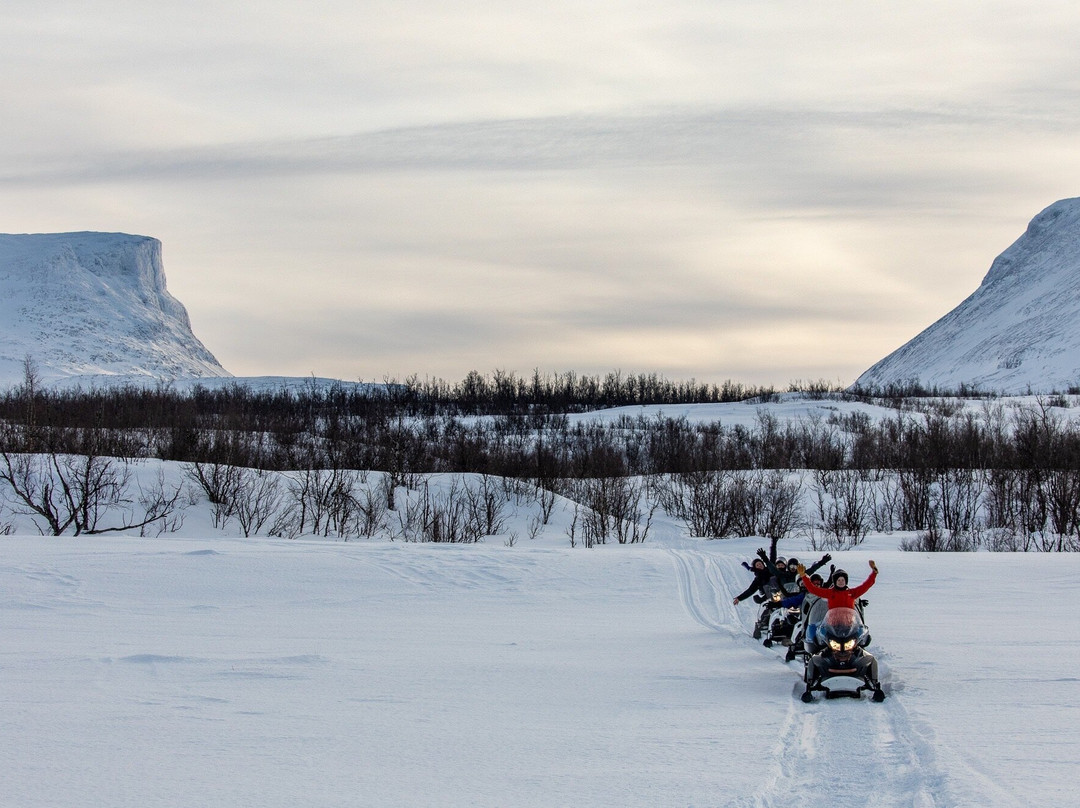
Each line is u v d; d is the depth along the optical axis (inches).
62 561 882.8
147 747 350.0
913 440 2527.1
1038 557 1035.3
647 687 458.6
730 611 767.1
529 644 598.2
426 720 391.5
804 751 335.0
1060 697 413.7
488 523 1745.8
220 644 585.9
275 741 358.9
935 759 314.2
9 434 1955.0
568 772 314.7
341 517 1699.1
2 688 452.4
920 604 748.0
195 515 1646.2
